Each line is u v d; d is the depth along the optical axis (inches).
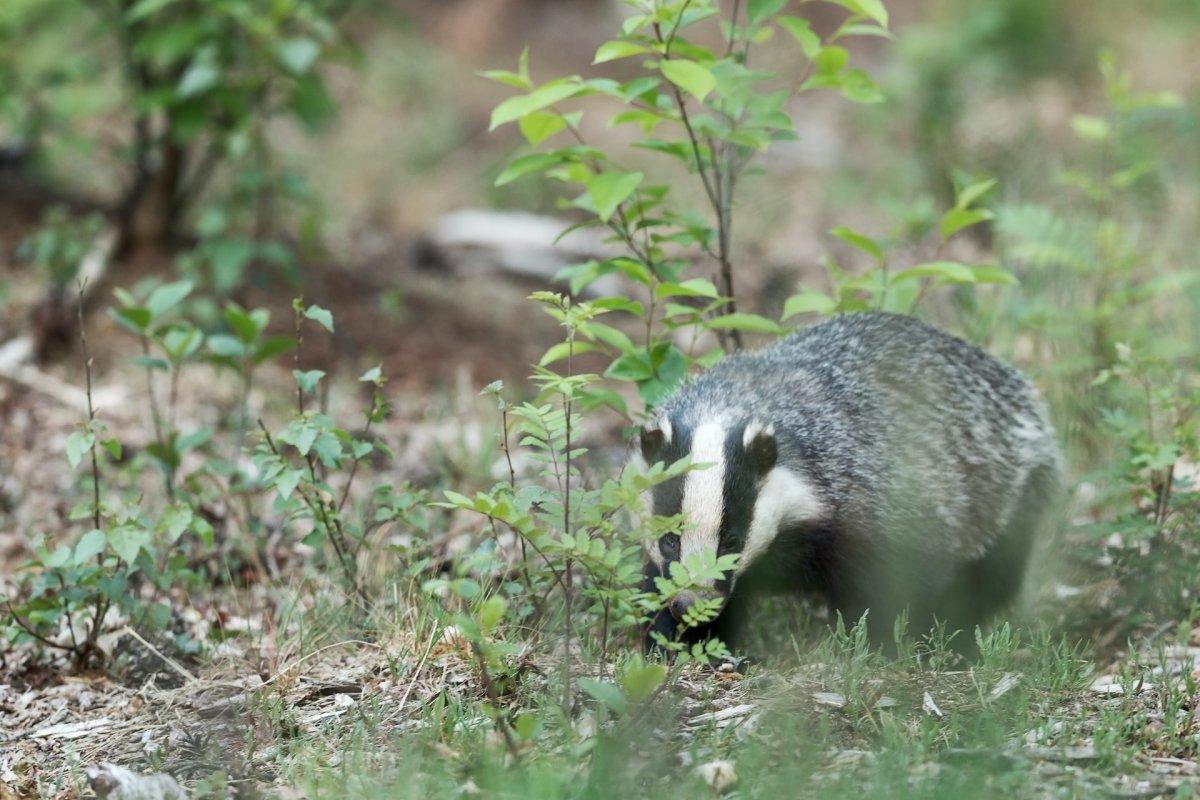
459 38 1224.8
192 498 475.2
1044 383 538.6
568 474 333.7
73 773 313.9
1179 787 275.3
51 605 379.2
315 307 402.0
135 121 703.1
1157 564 425.7
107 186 813.9
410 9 1253.1
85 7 751.1
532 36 1241.4
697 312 422.6
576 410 412.2
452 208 932.0
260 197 686.5
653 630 381.7
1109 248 553.6
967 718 320.2
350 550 426.9
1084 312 534.0
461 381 635.5
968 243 767.1
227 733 328.2
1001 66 1037.2
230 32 650.2
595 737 293.9
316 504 418.3
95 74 721.6
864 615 364.5
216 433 567.8
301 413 390.0
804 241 847.1
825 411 399.9
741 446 373.4
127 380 609.3
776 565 401.1
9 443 544.7
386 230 880.9
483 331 724.7
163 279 689.0
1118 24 1170.0
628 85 390.0
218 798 296.4
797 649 374.3
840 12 1258.6
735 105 423.5
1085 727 315.6
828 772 291.1
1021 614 443.5
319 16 666.8
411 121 1075.9
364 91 1111.6
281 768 310.8
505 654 335.3
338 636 386.6
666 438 376.2
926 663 397.7
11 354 610.2
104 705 364.5
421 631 363.9
